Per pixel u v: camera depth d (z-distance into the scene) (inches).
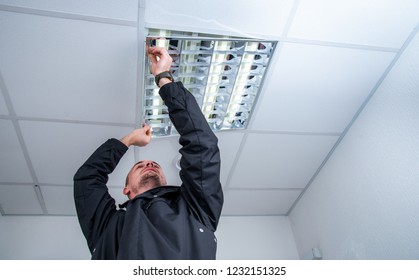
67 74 55.8
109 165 58.7
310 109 70.0
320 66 61.7
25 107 60.8
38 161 73.5
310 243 91.5
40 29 49.1
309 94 66.7
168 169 81.3
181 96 49.0
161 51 52.1
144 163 63.0
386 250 63.0
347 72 63.6
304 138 77.4
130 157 75.7
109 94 60.1
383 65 63.5
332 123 74.3
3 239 85.9
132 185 59.7
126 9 48.1
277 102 67.5
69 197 85.6
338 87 66.2
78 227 91.4
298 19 53.4
